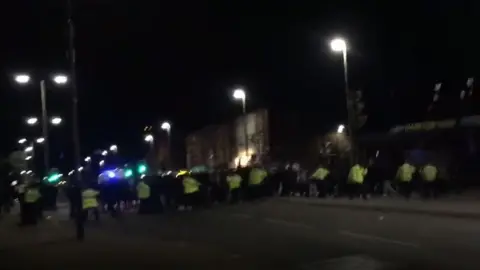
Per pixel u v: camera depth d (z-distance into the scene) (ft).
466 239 57.77
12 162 160.15
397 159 138.51
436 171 102.73
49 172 169.89
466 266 43.50
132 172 164.55
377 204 97.45
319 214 93.97
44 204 132.77
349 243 59.16
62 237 79.97
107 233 83.97
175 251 58.59
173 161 368.27
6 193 148.56
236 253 55.57
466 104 138.21
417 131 128.26
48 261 55.42
